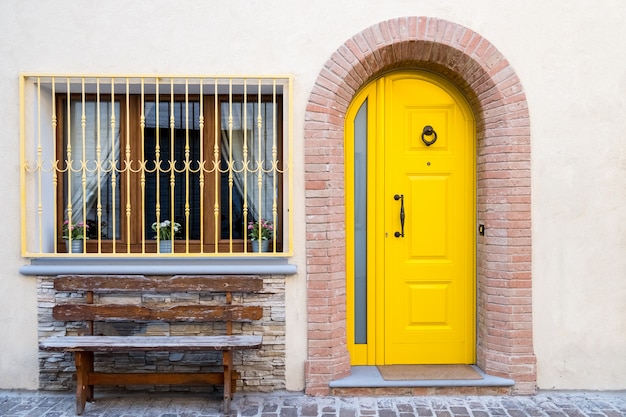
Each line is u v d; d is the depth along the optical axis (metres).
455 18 4.38
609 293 4.45
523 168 4.37
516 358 4.36
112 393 4.36
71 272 4.29
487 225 4.47
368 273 4.69
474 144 4.70
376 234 4.68
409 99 4.69
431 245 4.70
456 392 4.32
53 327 4.36
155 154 4.64
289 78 4.33
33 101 4.38
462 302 4.70
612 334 4.46
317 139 4.33
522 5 4.39
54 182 4.38
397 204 4.70
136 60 4.35
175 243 4.61
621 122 4.43
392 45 4.34
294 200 4.37
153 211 4.64
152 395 4.32
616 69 4.42
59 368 4.36
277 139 4.65
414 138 4.70
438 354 4.70
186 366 4.39
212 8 4.35
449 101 4.70
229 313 4.19
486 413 3.99
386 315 4.70
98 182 4.34
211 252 4.58
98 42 4.34
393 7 4.37
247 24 4.36
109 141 4.66
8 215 4.35
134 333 4.36
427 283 4.70
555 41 4.40
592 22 4.41
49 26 4.33
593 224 4.44
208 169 4.63
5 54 4.33
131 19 4.34
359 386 4.27
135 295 4.36
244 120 4.65
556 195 4.42
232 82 4.36
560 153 4.42
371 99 4.66
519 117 4.37
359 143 4.70
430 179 4.70
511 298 4.37
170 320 4.18
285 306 4.38
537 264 4.44
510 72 4.36
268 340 4.39
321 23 4.36
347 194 4.66
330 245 4.35
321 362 4.32
